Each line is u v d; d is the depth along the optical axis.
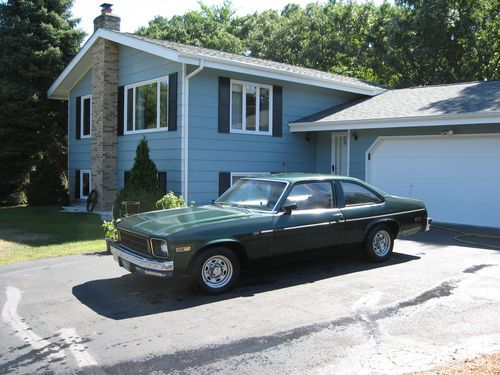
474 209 11.46
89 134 17.28
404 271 7.12
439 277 6.71
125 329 4.88
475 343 4.34
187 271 5.77
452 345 4.30
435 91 14.91
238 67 12.56
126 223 6.56
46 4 19.88
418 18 24.33
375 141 13.53
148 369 3.96
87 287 6.50
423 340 4.43
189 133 12.40
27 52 18.88
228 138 13.27
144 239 5.92
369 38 30.62
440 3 23.97
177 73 12.46
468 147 11.52
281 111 14.64
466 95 13.05
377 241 7.68
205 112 12.71
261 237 6.25
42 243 9.88
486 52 24.77
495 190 11.07
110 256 8.54
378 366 3.91
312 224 6.73
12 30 18.88
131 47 14.25
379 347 4.30
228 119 13.23
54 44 19.66
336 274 7.02
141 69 13.91
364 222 7.38
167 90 12.88
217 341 4.52
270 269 7.39
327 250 7.00
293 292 6.11
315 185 7.05
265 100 14.31
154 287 6.46
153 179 11.66
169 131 12.76
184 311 5.42
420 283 6.41
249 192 7.15
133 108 14.33
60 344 4.52
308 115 15.51
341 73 31.06
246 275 7.03
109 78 14.80
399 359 4.03
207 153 12.80
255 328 4.84
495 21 24.48
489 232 10.55
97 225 12.30
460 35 24.64
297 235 6.58
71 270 7.51
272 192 6.83
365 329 4.75
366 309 5.36
